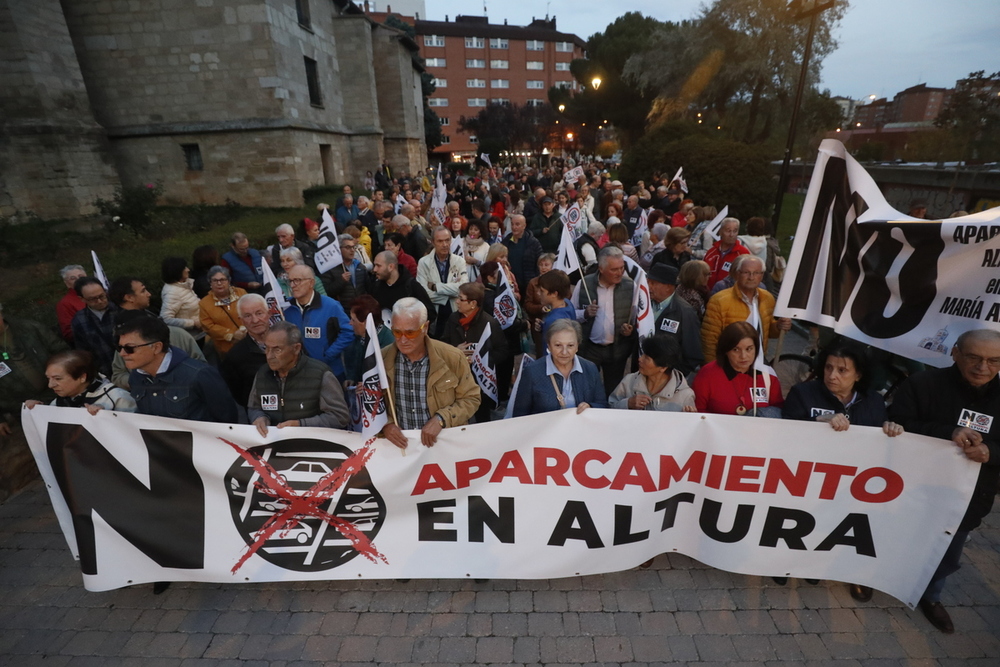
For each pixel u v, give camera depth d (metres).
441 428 3.06
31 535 3.93
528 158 66.31
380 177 23.62
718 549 3.21
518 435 3.05
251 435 3.04
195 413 3.24
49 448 3.06
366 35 25.73
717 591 3.24
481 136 62.12
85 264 7.73
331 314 4.33
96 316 4.66
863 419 2.98
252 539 3.17
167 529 3.14
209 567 3.18
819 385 3.08
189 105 18.03
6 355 4.28
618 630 2.98
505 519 3.19
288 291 5.69
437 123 55.00
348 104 26.36
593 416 3.03
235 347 4.01
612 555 3.23
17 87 13.99
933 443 2.80
